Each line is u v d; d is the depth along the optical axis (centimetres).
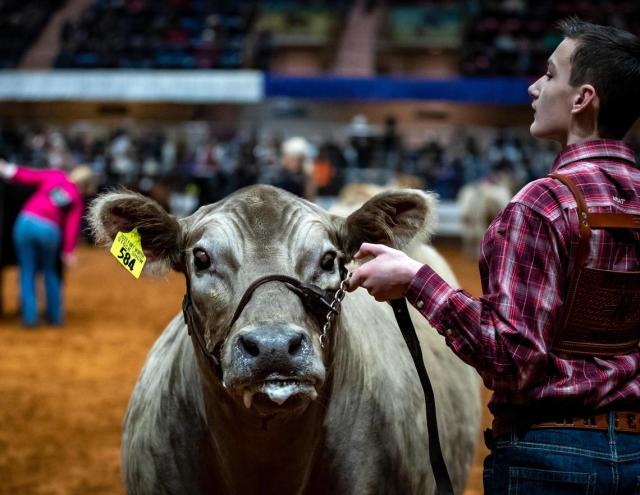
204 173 2280
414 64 3102
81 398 730
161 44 2977
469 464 361
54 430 641
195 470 268
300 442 251
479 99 2578
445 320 209
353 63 3086
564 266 208
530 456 210
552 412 210
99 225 254
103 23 3133
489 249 213
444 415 322
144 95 2636
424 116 2741
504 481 215
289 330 214
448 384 344
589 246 206
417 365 246
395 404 285
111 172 2236
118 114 2788
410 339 246
